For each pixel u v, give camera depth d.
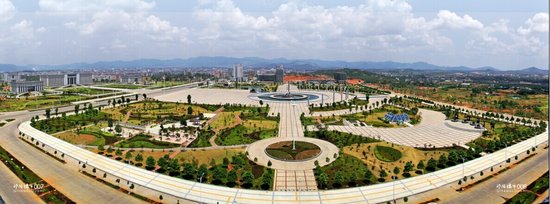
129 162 114.94
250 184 99.06
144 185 97.81
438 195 93.81
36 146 134.12
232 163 114.12
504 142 138.00
